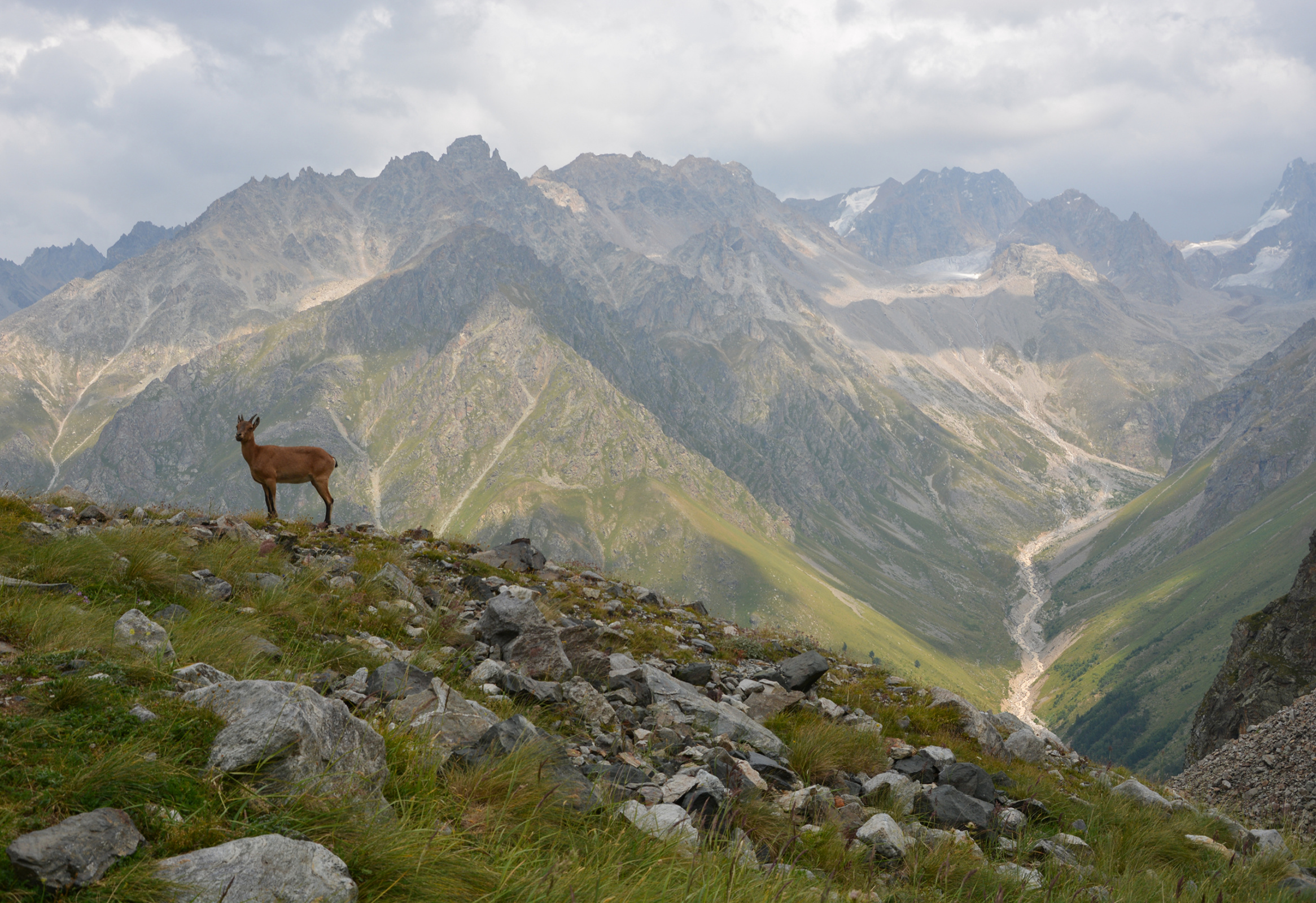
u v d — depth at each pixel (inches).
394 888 182.9
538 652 456.8
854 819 341.7
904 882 300.7
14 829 154.8
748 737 437.4
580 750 346.0
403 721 287.1
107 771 180.2
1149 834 449.7
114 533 449.4
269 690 218.5
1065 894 320.5
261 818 185.8
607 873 217.3
